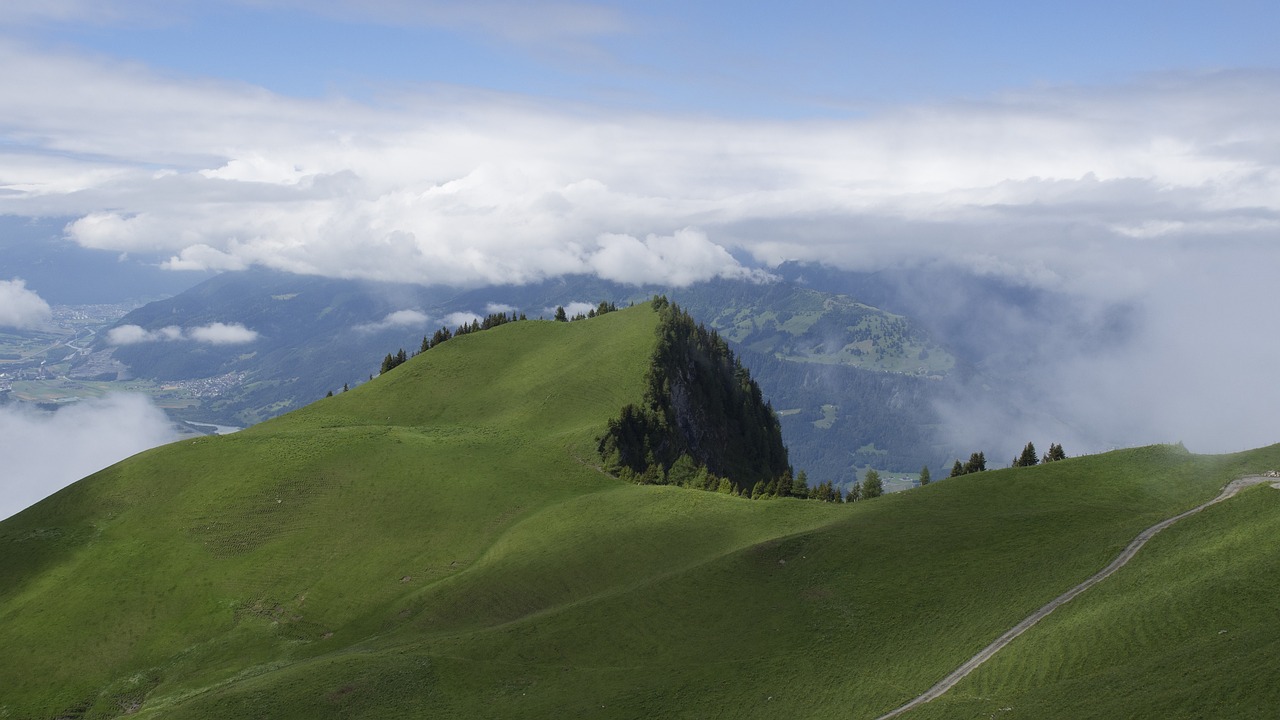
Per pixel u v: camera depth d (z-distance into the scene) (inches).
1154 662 2669.8
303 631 4520.2
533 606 4333.2
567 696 3378.4
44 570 4997.5
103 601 4722.0
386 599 4763.8
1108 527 3828.7
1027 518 4141.2
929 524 4298.7
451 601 4480.8
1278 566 2952.8
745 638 3631.9
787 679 3284.9
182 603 4741.6
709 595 3983.8
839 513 4830.2
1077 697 2618.1
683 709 3198.8
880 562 3988.7
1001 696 2805.1
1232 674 2440.9
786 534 4611.2
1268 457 4443.9
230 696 3572.8
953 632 3348.9
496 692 3467.0
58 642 4424.2
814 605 3782.0
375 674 3624.5
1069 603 3280.0
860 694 3080.7
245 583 4899.1
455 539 5369.1
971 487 4751.5
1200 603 2893.7
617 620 3878.0
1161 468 4547.2
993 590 3565.5
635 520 5083.7
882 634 3469.5
